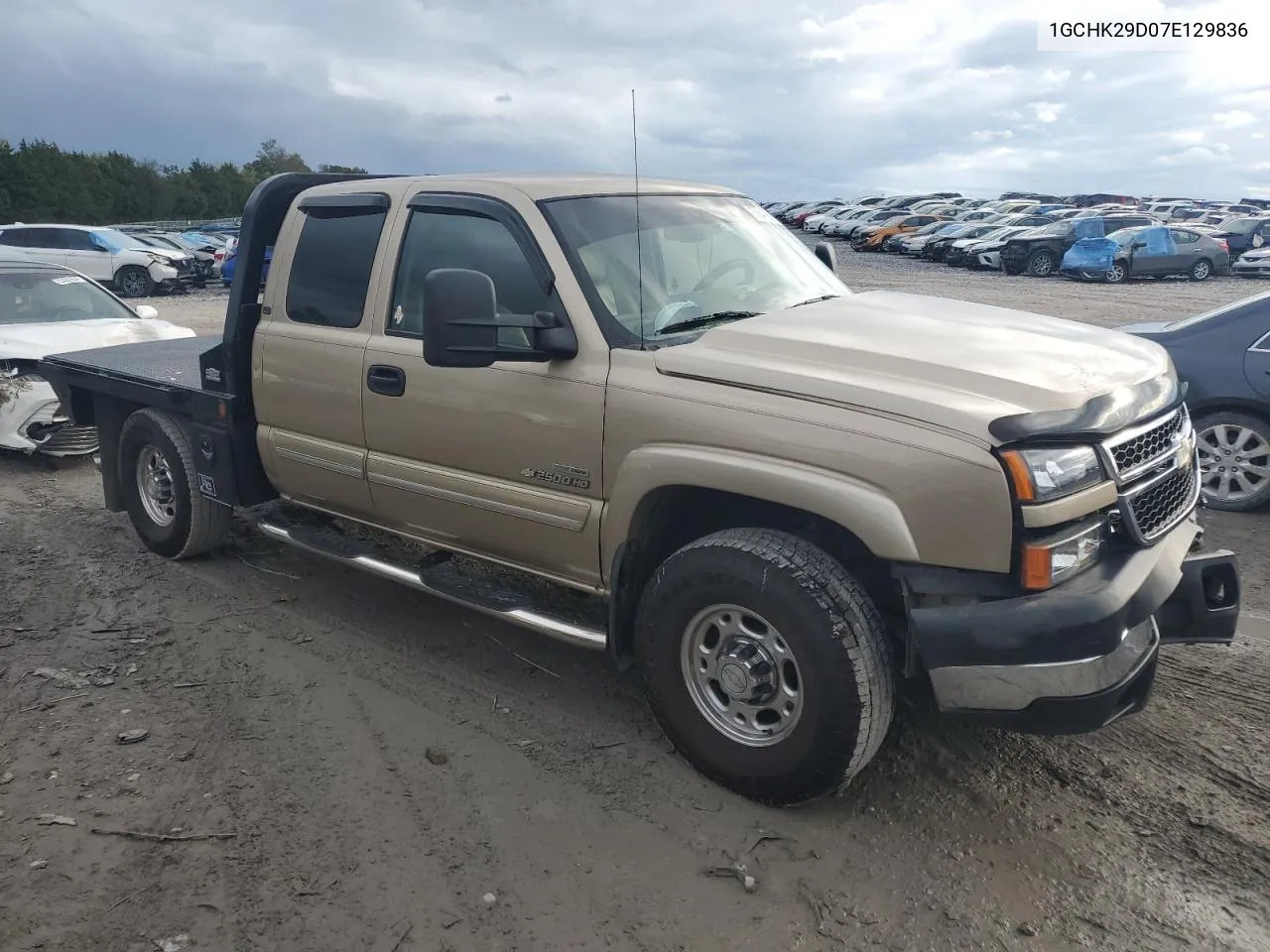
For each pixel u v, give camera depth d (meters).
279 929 2.66
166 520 5.46
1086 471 2.75
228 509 5.29
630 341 3.40
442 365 3.20
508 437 3.61
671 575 3.19
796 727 2.99
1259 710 3.72
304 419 4.42
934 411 2.75
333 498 4.47
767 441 2.96
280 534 4.70
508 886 2.83
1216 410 6.20
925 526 2.73
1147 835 3.01
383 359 4.00
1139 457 2.99
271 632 4.55
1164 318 16.30
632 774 3.38
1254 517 6.13
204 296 23.17
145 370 5.49
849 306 3.68
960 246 29.56
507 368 3.57
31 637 4.51
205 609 4.82
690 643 3.24
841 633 2.85
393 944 2.61
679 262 3.77
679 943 2.61
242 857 2.96
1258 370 6.01
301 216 4.46
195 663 4.24
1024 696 2.70
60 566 5.42
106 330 8.22
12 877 2.88
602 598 3.72
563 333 3.38
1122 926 2.65
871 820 3.11
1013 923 2.66
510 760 3.48
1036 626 2.65
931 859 2.92
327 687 4.02
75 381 5.70
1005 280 25.56
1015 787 3.26
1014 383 2.84
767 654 3.06
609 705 3.88
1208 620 3.24
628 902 2.76
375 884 2.84
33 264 8.89
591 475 3.41
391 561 4.26
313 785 3.33
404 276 4.02
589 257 3.55
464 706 3.87
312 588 5.08
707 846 3.00
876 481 2.78
